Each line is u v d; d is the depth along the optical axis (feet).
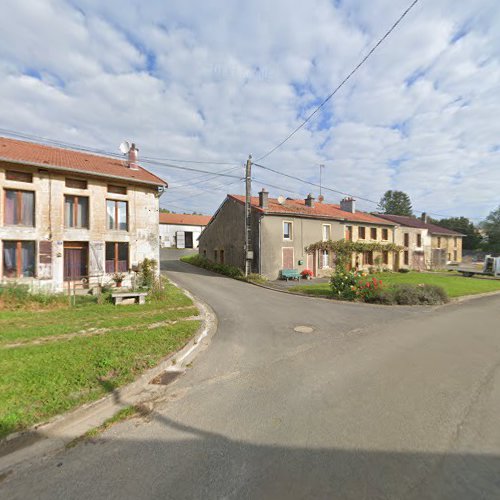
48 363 15.53
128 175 45.50
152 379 15.31
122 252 45.78
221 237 77.15
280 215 65.05
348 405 12.59
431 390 14.06
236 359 18.37
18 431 9.98
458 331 25.38
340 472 8.55
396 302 39.06
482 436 10.37
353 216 81.46
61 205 39.58
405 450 9.57
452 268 108.68
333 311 33.58
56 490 7.95
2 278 35.68
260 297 42.60
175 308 32.48
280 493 7.76
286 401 12.97
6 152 37.65
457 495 7.70
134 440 10.16
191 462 9.02
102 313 29.12
